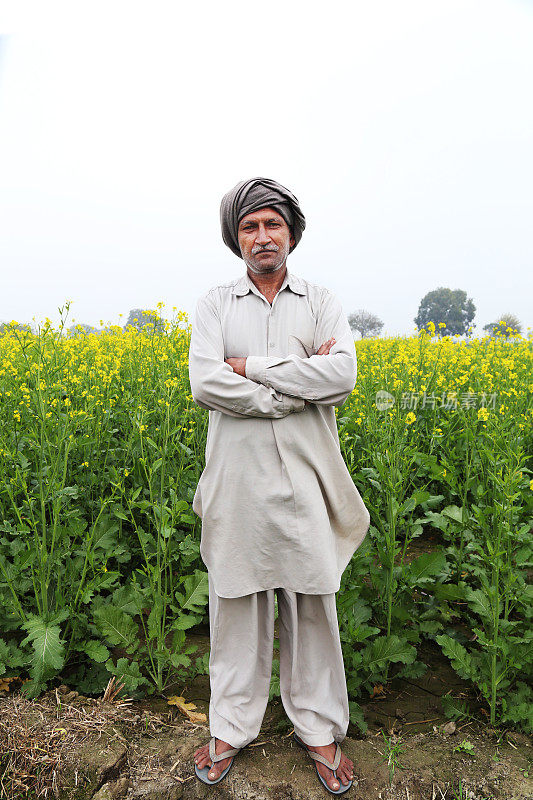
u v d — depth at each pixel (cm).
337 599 228
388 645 229
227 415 172
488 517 284
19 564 234
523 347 626
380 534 252
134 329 536
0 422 291
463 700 232
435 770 187
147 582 271
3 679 230
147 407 356
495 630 211
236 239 180
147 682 228
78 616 238
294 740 201
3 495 276
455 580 293
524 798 174
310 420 176
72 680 237
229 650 186
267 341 178
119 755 189
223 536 175
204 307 183
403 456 263
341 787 177
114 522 275
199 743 200
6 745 189
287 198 170
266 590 180
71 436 262
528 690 213
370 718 224
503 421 268
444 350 529
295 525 171
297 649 184
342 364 168
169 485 273
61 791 178
